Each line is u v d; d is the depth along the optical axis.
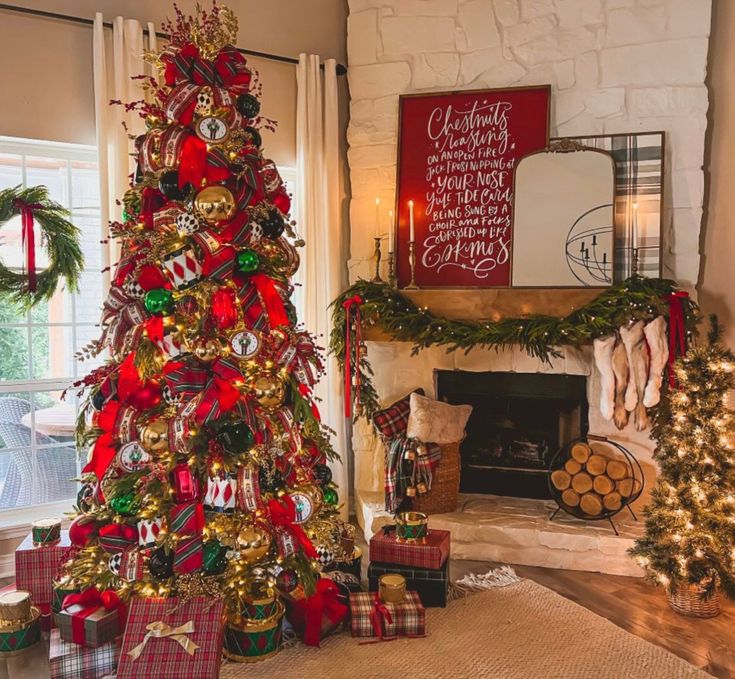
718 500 2.59
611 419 3.06
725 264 3.26
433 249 3.59
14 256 3.11
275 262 2.34
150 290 2.13
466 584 2.90
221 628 2.10
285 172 3.73
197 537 2.11
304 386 2.33
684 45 3.21
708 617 2.62
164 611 2.10
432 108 3.59
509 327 3.15
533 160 3.40
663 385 3.04
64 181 3.31
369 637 2.47
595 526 3.17
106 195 3.06
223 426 2.09
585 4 3.35
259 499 2.12
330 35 3.77
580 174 3.33
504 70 3.50
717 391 2.68
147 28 3.21
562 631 2.51
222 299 2.13
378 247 3.52
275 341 2.25
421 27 3.59
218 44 2.29
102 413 2.18
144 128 3.12
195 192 2.16
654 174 3.24
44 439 3.34
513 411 3.64
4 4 2.92
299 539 2.24
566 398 3.44
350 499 3.86
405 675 2.23
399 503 3.31
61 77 3.07
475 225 3.53
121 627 2.30
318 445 2.43
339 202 3.76
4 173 3.18
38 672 2.25
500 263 3.49
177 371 2.11
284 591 2.46
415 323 3.30
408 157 3.62
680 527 2.63
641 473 3.17
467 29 3.53
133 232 2.25
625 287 3.04
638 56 3.28
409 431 3.35
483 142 3.51
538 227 3.39
